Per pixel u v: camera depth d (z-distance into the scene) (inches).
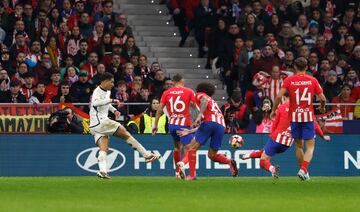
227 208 1194.6
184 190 1456.7
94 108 1745.8
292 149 2213.3
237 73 2615.7
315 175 2229.3
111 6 2623.0
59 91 2284.7
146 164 2177.7
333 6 2861.7
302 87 1701.5
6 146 2144.4
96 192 1414.9
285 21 2792.8
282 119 1798.7
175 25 2849.4
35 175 2155.5
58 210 1156.5
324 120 2250.2
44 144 2160.4
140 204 1239.5
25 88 2298.2
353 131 2255.2
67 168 2169.0
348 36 2746.1
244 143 2198.6
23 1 2566.4
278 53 2645.2
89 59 2437.3
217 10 2765.7
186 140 1781.5
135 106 2190.0
